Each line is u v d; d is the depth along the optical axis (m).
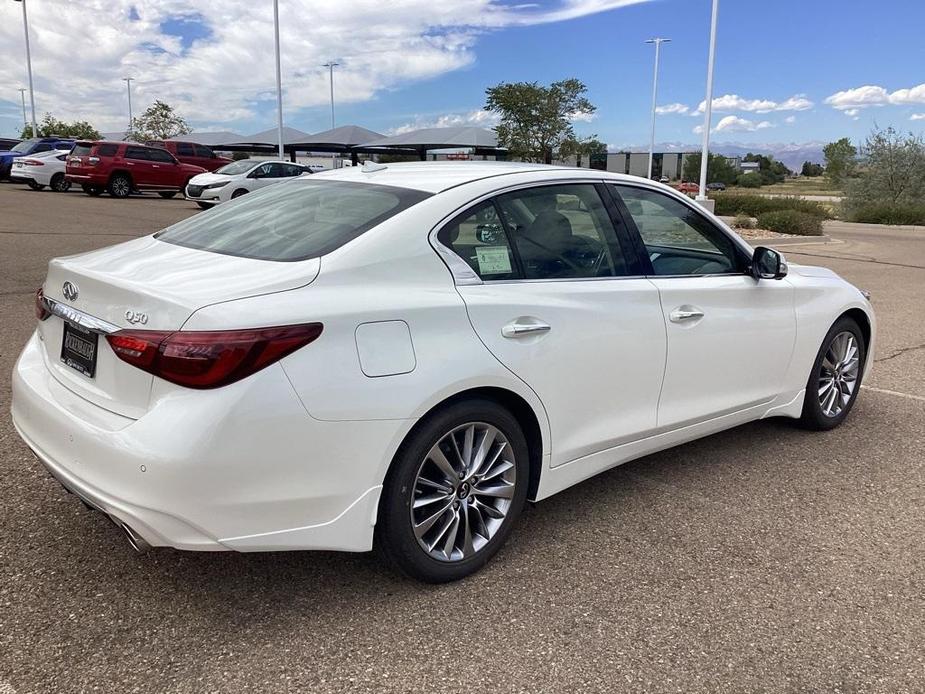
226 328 2.47
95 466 2.60
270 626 2.81
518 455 3.26
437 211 3.09
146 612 2.87
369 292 2.79
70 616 2.82
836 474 4.40
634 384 3.67
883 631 2.91
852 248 18.58
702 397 4.07
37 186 26.31
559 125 41.59
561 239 3.49
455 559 3.13
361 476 2.74
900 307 10.05
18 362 3.33
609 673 2.62
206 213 3.75
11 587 2.98
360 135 45.97
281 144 29.97
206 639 2.72
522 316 3.17
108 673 2.52
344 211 3.17
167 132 53.06
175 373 2.46
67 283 2.98
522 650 2.73
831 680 2.62
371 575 3.19
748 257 4.33
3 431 4.46
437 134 42.28
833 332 4.90
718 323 4.04
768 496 4.08
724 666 2.68
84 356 2.86
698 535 3.63
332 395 2.61
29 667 2.53
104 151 24.17
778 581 3.24
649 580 3.22
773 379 4.52
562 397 3.35
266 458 2.53
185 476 2.43
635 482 4.24
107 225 15.66
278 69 29.61
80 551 3.27
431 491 3.05
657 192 4.00
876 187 31.89
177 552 3.30
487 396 3.15
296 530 2.66
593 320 3.42
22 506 3.62
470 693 2.50
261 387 2.50
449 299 2.96
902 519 3.85
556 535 3.60
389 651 2.70
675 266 4.01
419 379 2.80
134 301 2.63
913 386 6.23
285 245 2.99
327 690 2.49
